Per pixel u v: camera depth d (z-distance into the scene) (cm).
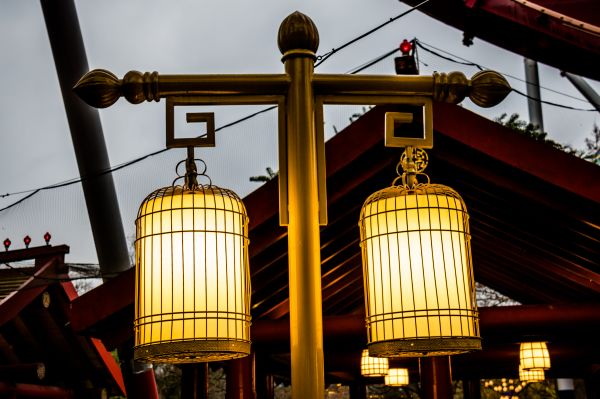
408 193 186
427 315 173
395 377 1022
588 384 1148
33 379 961
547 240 649
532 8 1031
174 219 170
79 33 886
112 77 174
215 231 170
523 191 532
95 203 823
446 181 597
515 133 509
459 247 180
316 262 169
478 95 180
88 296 500
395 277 177
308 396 161
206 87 175
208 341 161
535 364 835
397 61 498
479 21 1079
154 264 169
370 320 182
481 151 509
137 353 165
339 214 582
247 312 173
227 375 673
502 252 791
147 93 175
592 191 500
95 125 851
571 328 664
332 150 514
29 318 1024
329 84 178
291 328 166
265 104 180
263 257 564
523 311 671
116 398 1371
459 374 1140
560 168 504
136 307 172
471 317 177
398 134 513
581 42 1041
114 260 827
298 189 172
